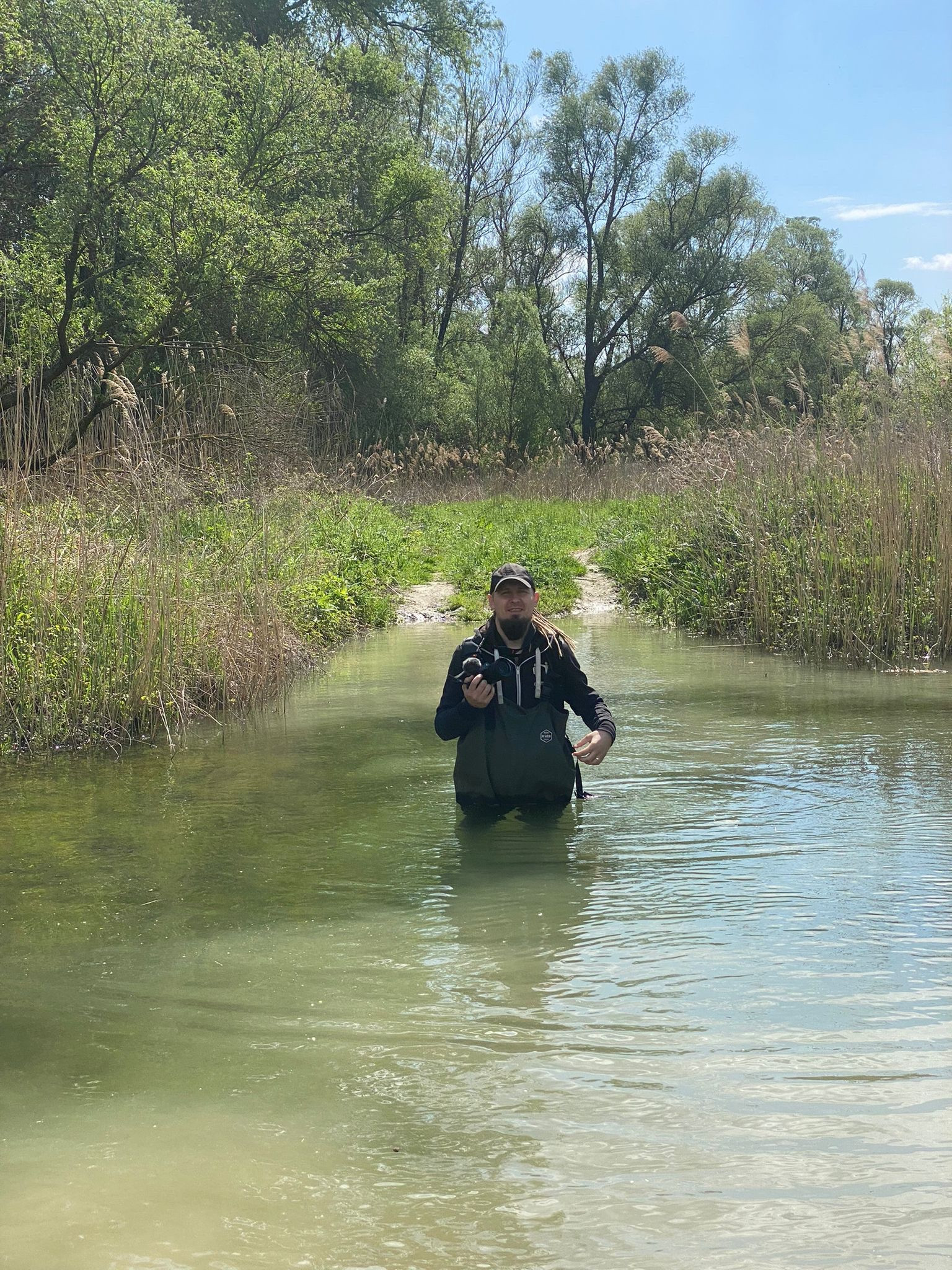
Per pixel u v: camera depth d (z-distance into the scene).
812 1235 2.17
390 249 31.36
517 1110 2.65
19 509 8.29
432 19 34.34
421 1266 2.11
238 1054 2.96
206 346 19.50
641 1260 2.11
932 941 3.55
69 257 21.17
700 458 13.88
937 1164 2.39
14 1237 2.22
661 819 5.01
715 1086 2.72
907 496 10.59
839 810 5.06
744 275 43.94
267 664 8.57
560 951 3.57
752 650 10.27
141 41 20.80
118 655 7.49
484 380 39.12
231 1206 2.31
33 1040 3.07
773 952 3.51
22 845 4.89
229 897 4.17
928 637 9.78
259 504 13.49
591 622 12.54
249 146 24.58
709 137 43.50
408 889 4.20
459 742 5.32
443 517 21.27
